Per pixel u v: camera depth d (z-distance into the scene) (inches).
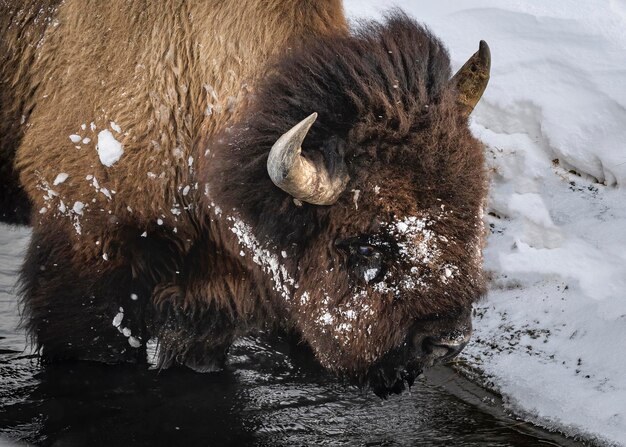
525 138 476.4
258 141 303.3
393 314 303.7
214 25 337.1
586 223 432.5
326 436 340.2
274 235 313.4
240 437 336.2
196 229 348.5
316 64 304.2
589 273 404.5
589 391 350.9
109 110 338.6
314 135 292.2
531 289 414.9
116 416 344.5
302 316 325.4
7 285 439.2
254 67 333.1
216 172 315.3
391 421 351.9
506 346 392.5
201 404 355.9
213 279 354.3
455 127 295.6
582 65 490.0
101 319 352.5
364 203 296.4
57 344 359.6
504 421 352.5
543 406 353.4
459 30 543.8
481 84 313.0
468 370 386.9
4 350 382.6
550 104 473.7
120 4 344.5
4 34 369.1
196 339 366.3
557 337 386.0
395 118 294.0
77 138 342.3
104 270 346.3
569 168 461.7
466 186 292.7
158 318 357.1
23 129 367.6
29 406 346.3
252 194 307.9
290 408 357.4
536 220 439.2
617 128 454.6
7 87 369.7
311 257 312.2
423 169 291.1
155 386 365.1
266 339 404.8
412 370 312.7
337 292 311.4
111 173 338.3
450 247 293.7
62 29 354.6
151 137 336.8
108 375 364.8
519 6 547.8
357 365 316.8
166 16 339.9
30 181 355.9
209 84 335.6
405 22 318.0
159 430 338.3
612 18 518.6
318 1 338.6
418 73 299.7
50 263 351.6
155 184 339.6
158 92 336.8
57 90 351.3
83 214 343.3
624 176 438.9
